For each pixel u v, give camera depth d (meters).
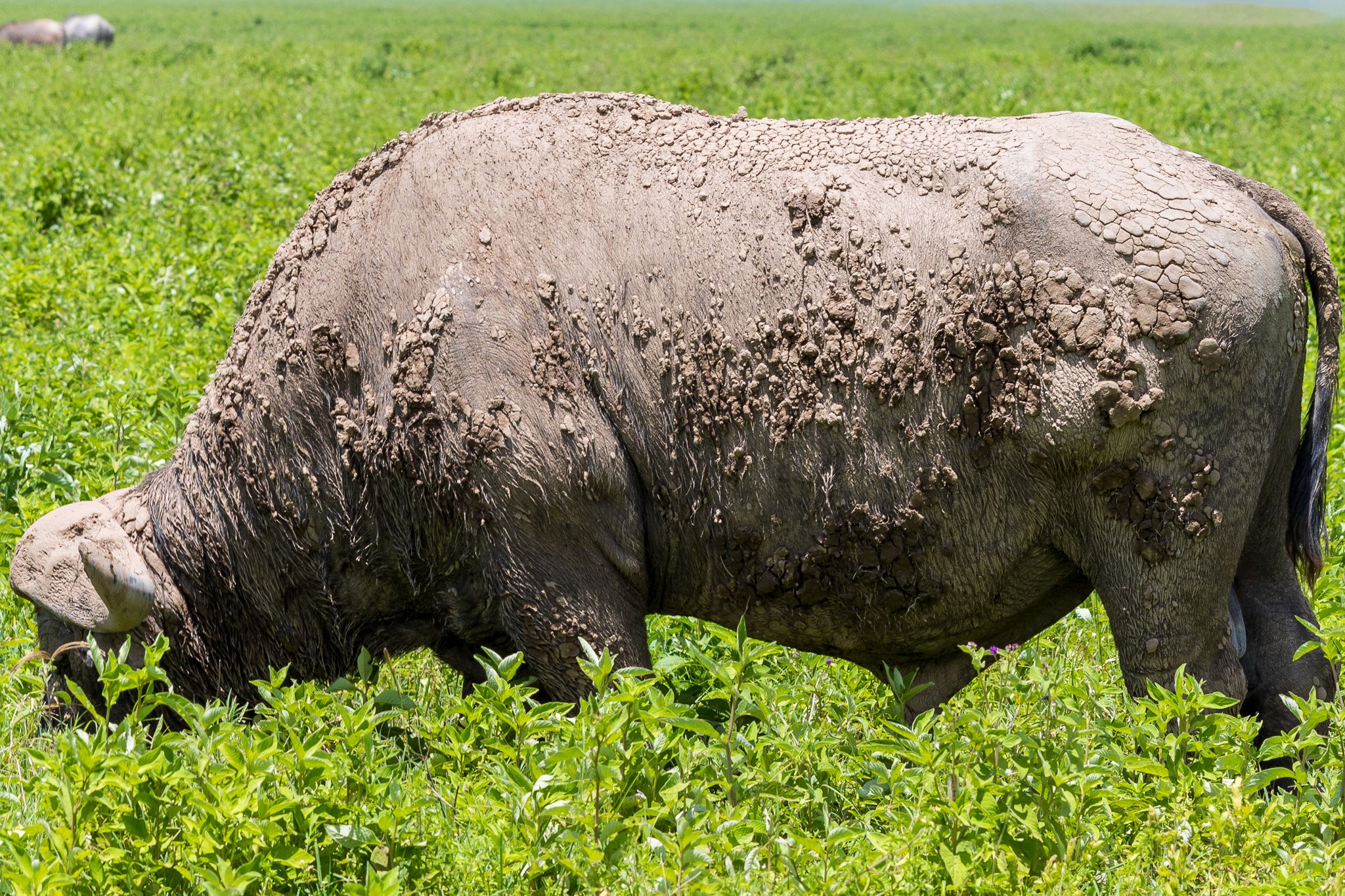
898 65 118.75
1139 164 16.00
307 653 17.97
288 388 17.06
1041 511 16.25
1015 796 14.38
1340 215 42.31
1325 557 20.58
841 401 16.14
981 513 16.30
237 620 17.75
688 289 16.38
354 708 17.59
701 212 16.52
